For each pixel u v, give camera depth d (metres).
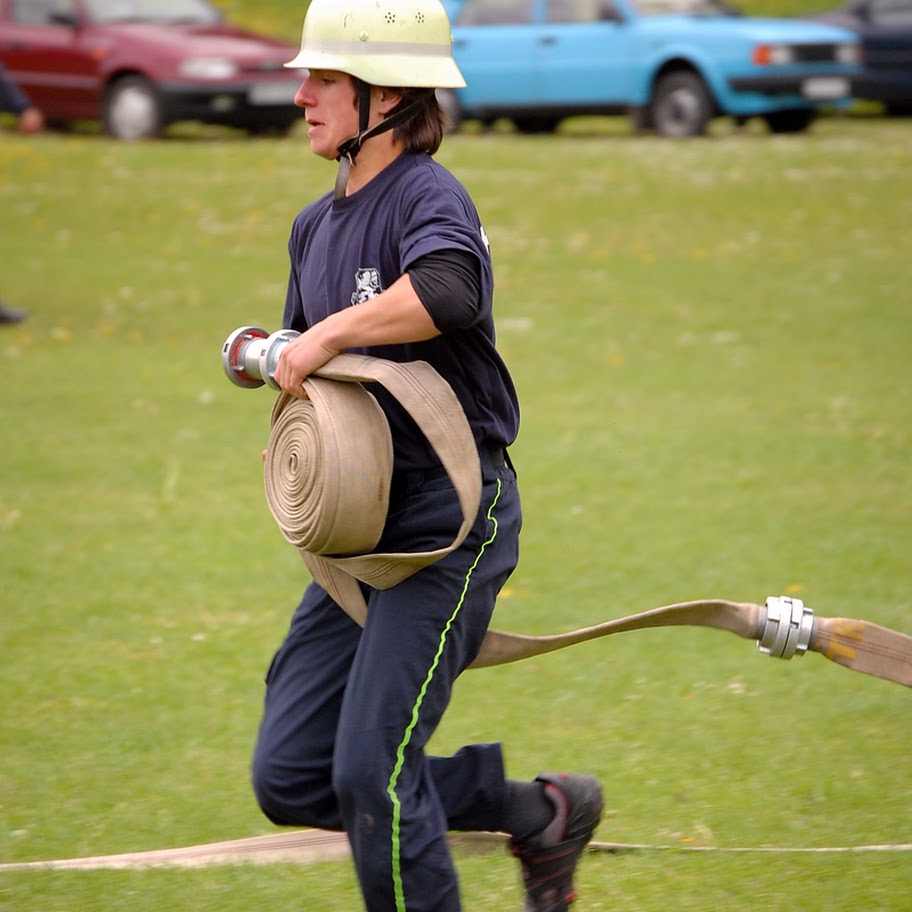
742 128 79.75
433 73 11.91
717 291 50.12
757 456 32.72
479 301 11.35
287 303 13.25
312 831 16.09
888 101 81.75
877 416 35.91
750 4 116.56
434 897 11.38
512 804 12.94
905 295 49.19
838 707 19.92
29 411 36.72
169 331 45.69
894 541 26.91
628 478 31.22
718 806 16.75
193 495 30.31
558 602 24.06
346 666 12.13
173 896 14.34
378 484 11.45
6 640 22.52
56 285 51.34
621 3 76.62
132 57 74.06
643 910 14.07
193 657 21.95
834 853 15.35
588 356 42.31
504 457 12.42
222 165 70.06
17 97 41.91
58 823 16.52
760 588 24.47
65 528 28.08
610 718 19.67
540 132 81.31
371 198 11.91
